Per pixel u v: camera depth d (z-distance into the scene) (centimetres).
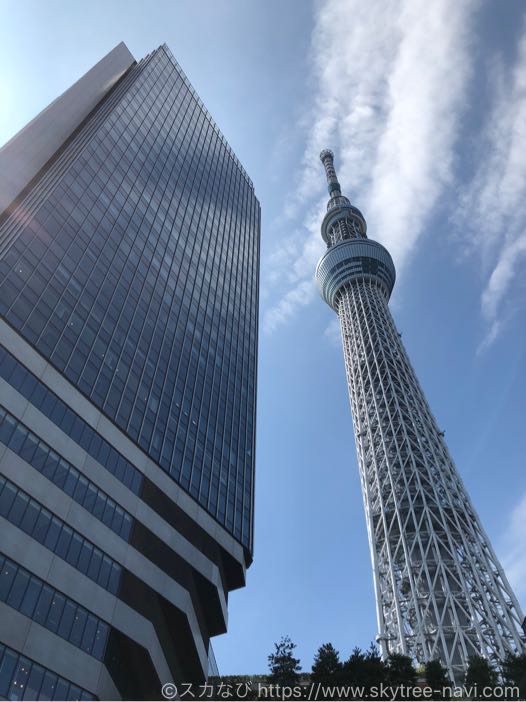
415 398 13812
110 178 9769
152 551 6862
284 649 5797
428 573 10069
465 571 10231
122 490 6812
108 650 5834
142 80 12888
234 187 15462
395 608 9738
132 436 7362
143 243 9769
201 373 9775
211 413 9500
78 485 6272
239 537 8638
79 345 7250
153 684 6344
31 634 5103
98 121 10500
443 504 11388
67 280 7600
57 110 9900
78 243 8175
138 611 6331
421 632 9069
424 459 12112
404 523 11038
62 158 9212
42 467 5947
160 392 8375
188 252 11194
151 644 6322
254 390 11569
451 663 8775
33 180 8450
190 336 9956
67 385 6744
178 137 13225
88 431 6738
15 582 5169
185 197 12138
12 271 6825
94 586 5922
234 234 14038
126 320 8400
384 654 9094
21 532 5416
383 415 13688
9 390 6019
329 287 19312
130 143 11006
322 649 5684
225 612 8231
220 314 11488
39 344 6644
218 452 9162
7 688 4731
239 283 13150
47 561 5534
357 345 16212
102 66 12075
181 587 7062
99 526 6284
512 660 5747
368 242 19350
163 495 7419
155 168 11438
